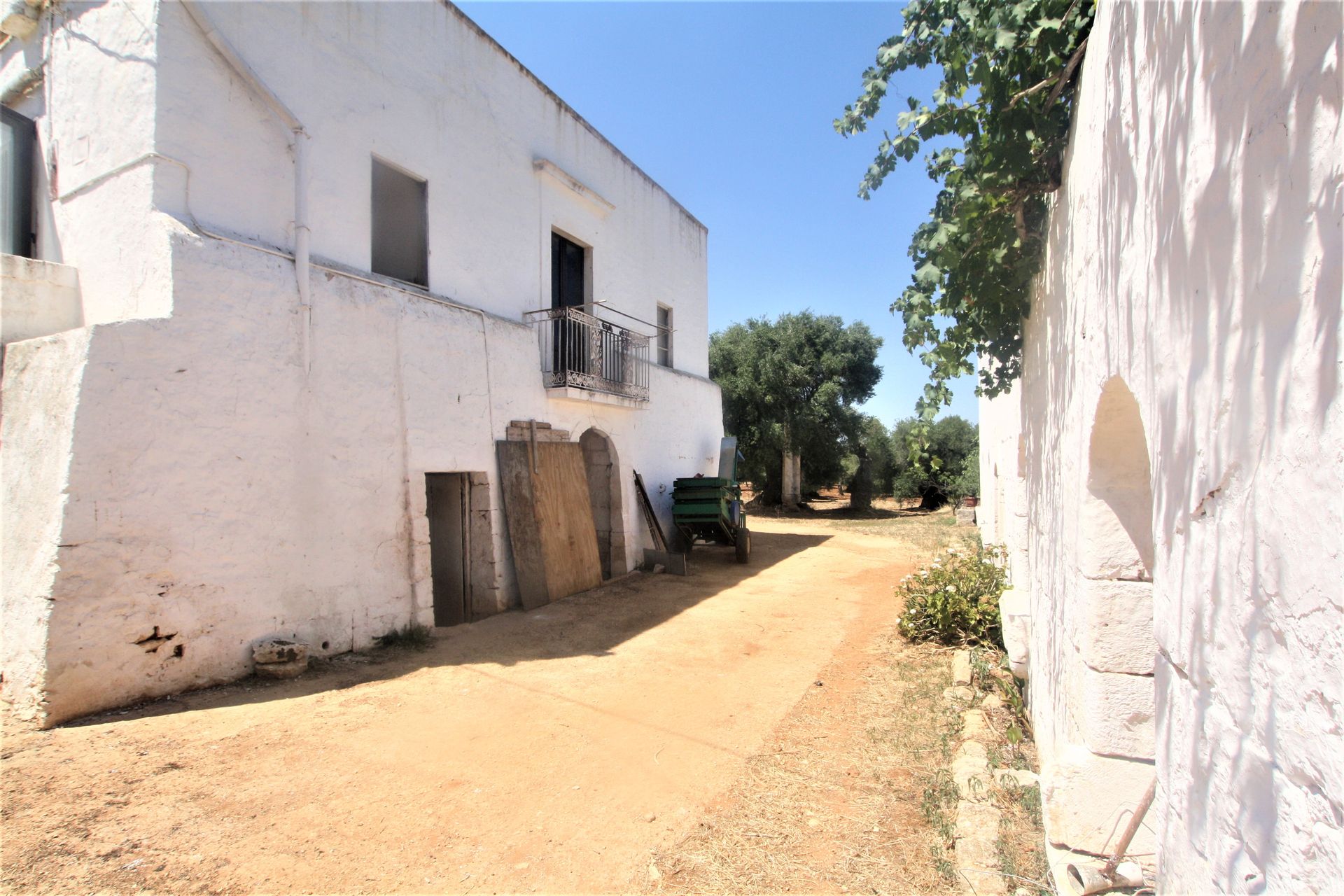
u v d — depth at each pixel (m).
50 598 4.68
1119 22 2.06
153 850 3.24
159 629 5.26
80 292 6.32
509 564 9.08
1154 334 1.72
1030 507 4.70
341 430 6.83
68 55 6.57
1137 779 2.66
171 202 5.81
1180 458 1.54
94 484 4.92
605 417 11.71
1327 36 0.94
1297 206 1.03
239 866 3.16
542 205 10.73
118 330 5.11
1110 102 2.17
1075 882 2.54
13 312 5.89
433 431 7.94
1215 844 1.35
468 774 4.20
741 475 26.89
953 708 5.11
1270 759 1.13
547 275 10.77
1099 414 2.42
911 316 4.65
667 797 3.95
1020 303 4.34
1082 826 2.73
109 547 4.98
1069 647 3.16
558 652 6.98
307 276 6.53
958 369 4.95
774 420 25.19
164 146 5.79
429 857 3.31
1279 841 1.10
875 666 6.48
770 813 3.74
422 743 4.61
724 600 9.72
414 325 7.77
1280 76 1.07
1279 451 1.09
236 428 5.88
